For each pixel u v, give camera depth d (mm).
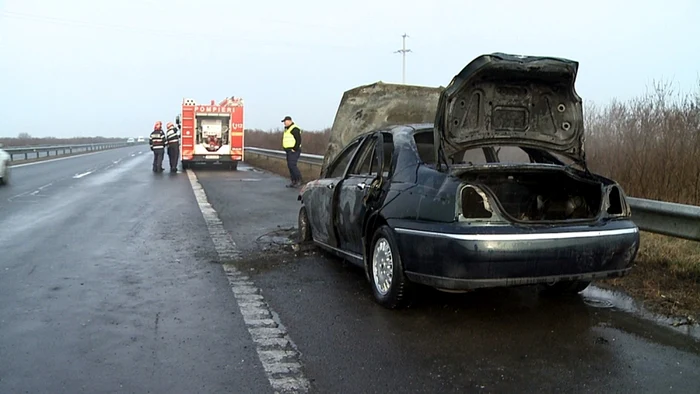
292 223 9875
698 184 7996
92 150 56156
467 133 5043
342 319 4824
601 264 4441
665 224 6016
